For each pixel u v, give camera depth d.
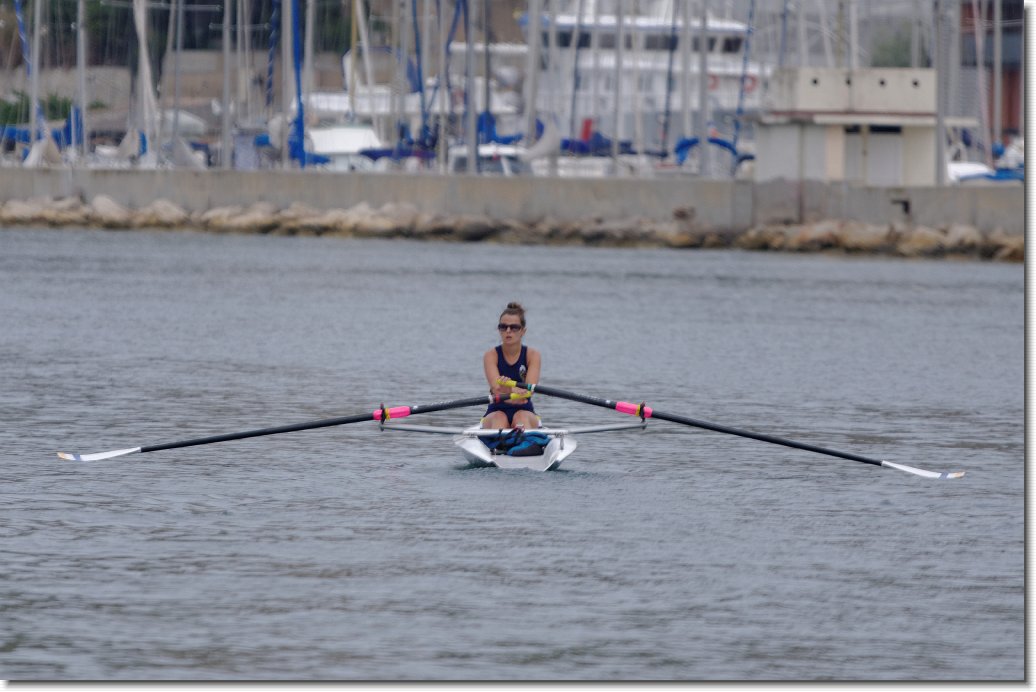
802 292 185.62
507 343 70.75
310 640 44.59
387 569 52.12
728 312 160.62
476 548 55.16
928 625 47.12
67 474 68.00
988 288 195.25
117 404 90.44
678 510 62.53
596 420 90.31
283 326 139.88
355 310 155.88
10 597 48.03
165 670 41.94
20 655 42.88
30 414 85.69
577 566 52.97
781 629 46.50
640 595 49.66
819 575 52.50
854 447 79.75
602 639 45.22
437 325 142.50
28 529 56.88
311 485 66.44
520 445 71.06
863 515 62.28
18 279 183.38
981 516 62.34
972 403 98.19
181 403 91.38
